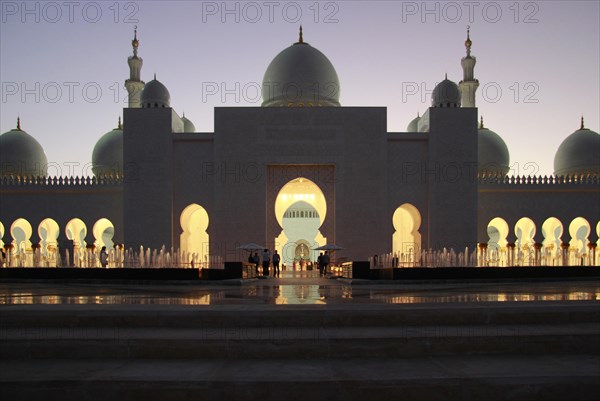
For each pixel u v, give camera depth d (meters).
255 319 5.32
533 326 5.30
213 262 27.75
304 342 4.64
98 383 3.94
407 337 4.70
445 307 5.54
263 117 28.58
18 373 4.14
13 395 3.94
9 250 29.70
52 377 4.01
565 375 4.02
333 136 28.52
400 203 28.47
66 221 29.80
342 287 12.44
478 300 7.02
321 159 28.38
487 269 15.05
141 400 3.92
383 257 27.25
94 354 4.65
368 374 4.09
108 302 7.14
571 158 34.38
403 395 3.94
